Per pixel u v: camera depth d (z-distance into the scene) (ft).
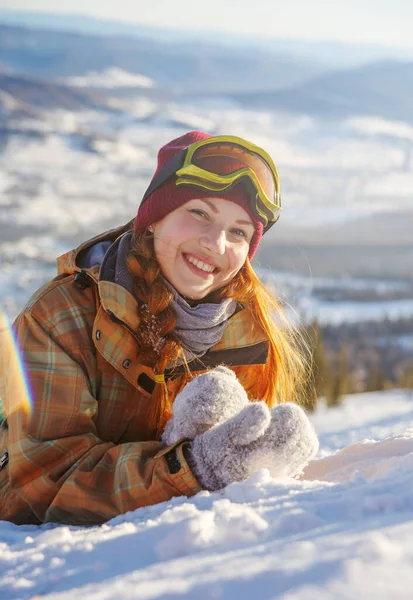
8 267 349.82
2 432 6.08
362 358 308.81
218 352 6.40
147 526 3.91
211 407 5.14
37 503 5.43
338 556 2.51
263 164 6.19
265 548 2.98
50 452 5.52
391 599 2.07
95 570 3.28
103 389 6.05
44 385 5.67
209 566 2.85
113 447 5.60
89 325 6.02
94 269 6.15
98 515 5.22
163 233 6.01
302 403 7.10
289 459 4.97
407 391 147.74
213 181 5.89
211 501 4.50
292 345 7.01
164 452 5.23
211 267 6.05
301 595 2.19
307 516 3.47
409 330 400.06
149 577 2.87
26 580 3.26
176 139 6.46
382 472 5.08
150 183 6.25
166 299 5.86
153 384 6.05
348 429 40.45
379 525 3.08
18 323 5.94
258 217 6.16
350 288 628.28
